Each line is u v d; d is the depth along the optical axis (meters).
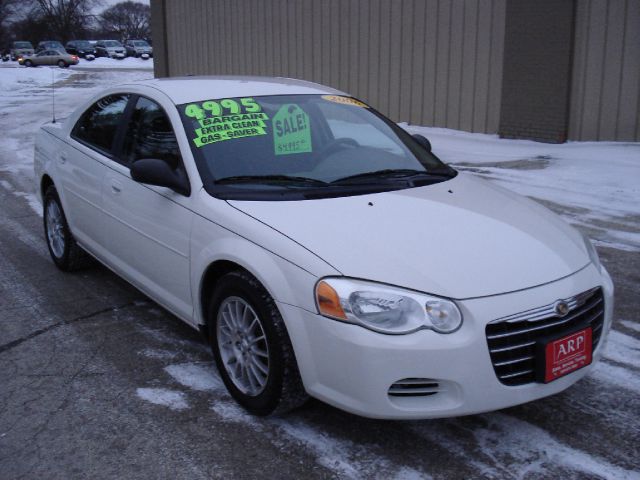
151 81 4.77
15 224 7.21
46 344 4.29
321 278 2.96
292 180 3.76
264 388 3.25
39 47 49.59
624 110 10.38
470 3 12.05
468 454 3.10
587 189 8.23
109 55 57.81
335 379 2.94
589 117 10.72
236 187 3.67
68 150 5.24
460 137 12.15
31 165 11.05
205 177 3.72
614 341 4.23
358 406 2.89
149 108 4.40
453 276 2.96
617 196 7.89
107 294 5.15
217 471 2.99
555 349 2.97
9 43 75.75
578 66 10.66
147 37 102.06
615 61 10.30
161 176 3.73
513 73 11.45
